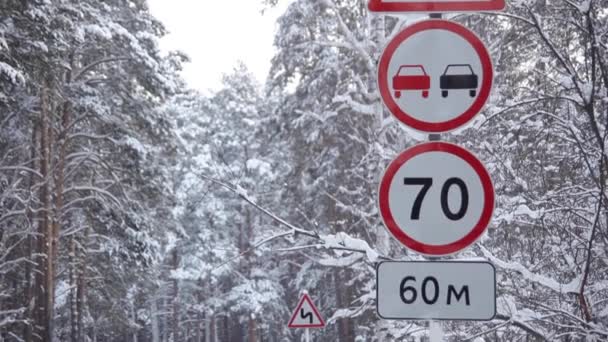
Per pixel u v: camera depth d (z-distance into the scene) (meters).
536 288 6.61
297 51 18.34
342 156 19.78
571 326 5.61
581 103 6.21
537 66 7.24
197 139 39.09
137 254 23.38
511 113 7.50
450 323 6.88
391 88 4.08
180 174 39.28
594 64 5.45
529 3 6.43
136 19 23.09
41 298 20.83
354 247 5.86
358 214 11.90
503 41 7.36
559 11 6.50
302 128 20.61
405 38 4.09
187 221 40.59
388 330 10.17
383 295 3.96
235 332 57.31
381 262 3.98
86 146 23.94
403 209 3.98
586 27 5.87
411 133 5.32
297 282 30.19
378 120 12.67
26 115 19.94
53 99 20.27
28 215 22.09
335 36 15.63
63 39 16.33
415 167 3.99
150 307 52.38
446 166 3.98
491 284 3.91
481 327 6.71
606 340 5.44
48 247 20.83
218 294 45.34
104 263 27.88
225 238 41.56
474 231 3.92
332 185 20.48
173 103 40.44
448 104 4.04
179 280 46.56
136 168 22.34
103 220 22.83
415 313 3.94
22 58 15.00
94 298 31.30
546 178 7.10
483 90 4.03
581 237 6.52
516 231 7.25
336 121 18.73
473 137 7.45
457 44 4.07
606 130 5.48
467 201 3.95
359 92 16.48
